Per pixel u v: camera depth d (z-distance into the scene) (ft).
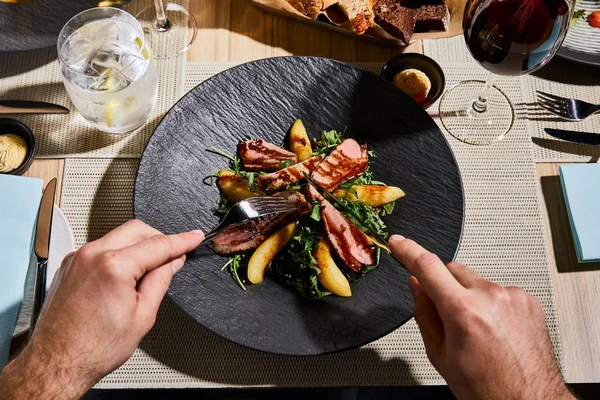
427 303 1.93
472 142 2.39
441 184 2.19
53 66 2.46
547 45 2.01
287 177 2.16
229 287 2.06
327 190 2.16
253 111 2.28
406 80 2.35
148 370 2.10
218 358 2.11
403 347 2.14
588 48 2.47
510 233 2.29
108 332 1.73
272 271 2.10
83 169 2.32
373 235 2.14
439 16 2.45
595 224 2.22
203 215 2.16
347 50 2.54
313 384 2.10
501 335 1.77
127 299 1.74
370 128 2.28
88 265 1.76
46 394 1.70
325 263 2.05
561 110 2.41
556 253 2.27
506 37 2.00
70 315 1.73
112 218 2.27
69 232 2.14
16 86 2.43
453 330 1.79
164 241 1.81
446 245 2.13
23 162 2.25
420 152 2.23
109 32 2.22
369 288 2.08
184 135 2.21
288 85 2.30
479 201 2.33
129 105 2.19
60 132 2.36
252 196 2.15
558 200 2.33
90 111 2.17
